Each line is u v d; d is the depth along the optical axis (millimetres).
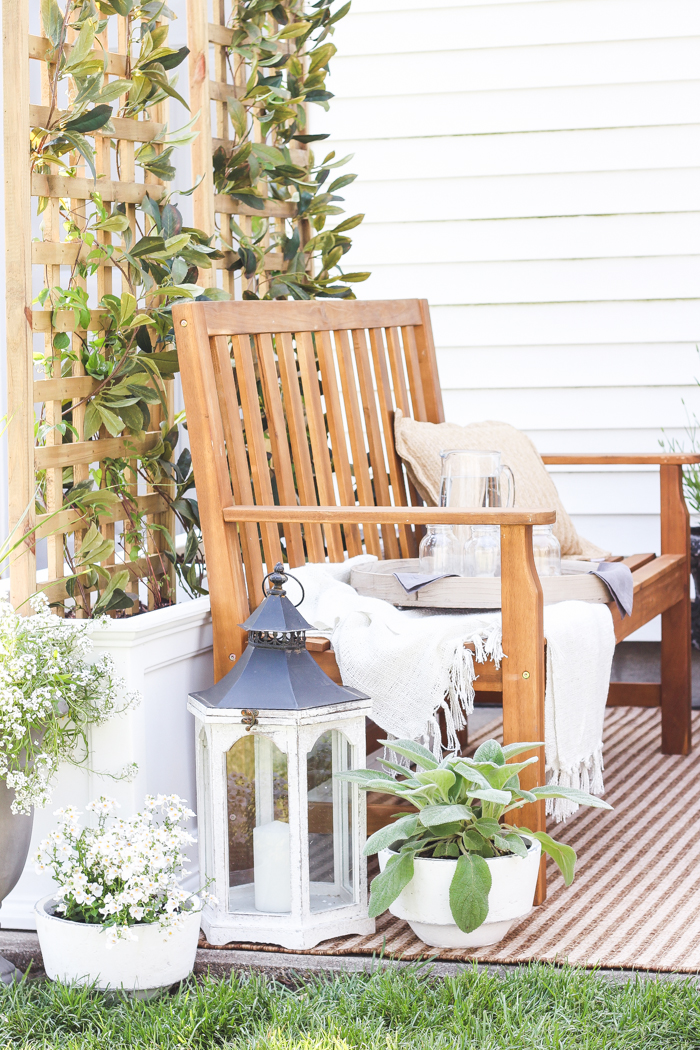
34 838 2330
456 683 2287
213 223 2945
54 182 2387
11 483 2309
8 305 2275
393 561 2758
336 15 3439
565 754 2348
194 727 2506
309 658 2219
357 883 2211
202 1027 1900
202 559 3047
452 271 4164
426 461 3193
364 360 3166
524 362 4152
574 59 4035
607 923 2240
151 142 2691
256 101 3285
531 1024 1848
